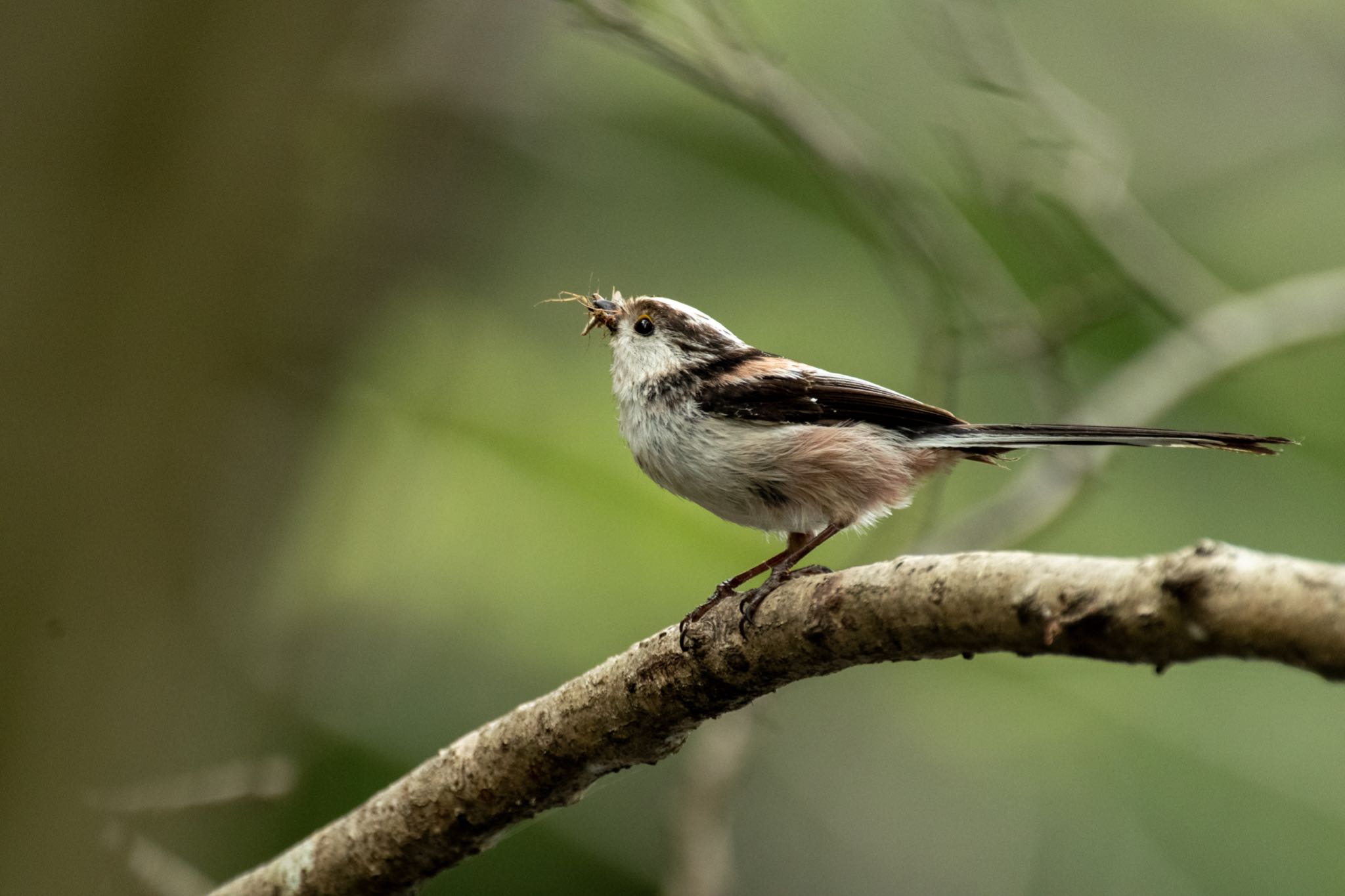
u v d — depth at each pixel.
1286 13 15.38
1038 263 14.09
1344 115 15.59
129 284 9.62
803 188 15.94
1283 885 12.63
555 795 6.32
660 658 5.84
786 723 13.99
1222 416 14.41
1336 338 12.94
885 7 15.85
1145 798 13.35
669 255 15.91
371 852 6.58
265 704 11.98
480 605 13.49
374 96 11.85
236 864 11.65
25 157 9.21
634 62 15.98
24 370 9.35
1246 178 16.59
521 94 14.77
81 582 9.63
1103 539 13.92
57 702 9.57
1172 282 12.52
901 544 11.62
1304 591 3.63
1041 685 13.97
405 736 12.77
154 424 9.89
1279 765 13.14
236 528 11.83
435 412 14.44
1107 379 14.74
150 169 9.57
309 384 12.41
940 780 13.96
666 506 14.05
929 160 15.34
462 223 14.70
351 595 13.62
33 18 9.15
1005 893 13.34
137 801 8.48
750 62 10.66
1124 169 12.35
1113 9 17.61
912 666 14.02
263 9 9.77
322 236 11.82
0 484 9.34
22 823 9.40
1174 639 3.94
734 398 8.05
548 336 15.30
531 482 14.21
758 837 13.88
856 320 15.17
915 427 8.02
